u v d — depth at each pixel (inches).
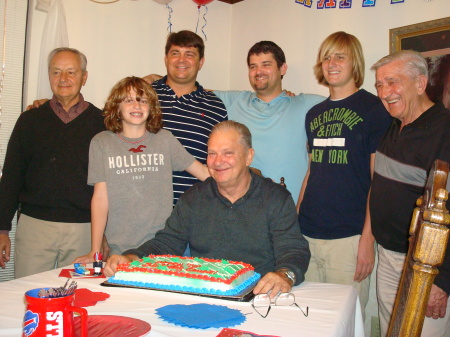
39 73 125.1
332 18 135.4
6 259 104.3
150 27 152.7
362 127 93.4
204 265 58.7
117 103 82.0
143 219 81.7
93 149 83.0
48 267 101.6
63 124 102.4
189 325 42.6
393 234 83.3
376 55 124.2
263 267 68.4
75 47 136.9
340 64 96.5
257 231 68.6
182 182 98.5
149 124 84.9
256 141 110.0
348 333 50.5
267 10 157.1
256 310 48.5
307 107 109.0
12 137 104.2
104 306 49.0
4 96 126.0
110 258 62.4
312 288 58.6
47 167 100.3
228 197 70.7
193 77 106.7
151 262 60.2
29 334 33.7
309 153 106.2
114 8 144.3
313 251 98.2
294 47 147.6
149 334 40.6
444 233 34.2
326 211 96.0
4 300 50.8
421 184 77.3
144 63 152.3
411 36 114.6
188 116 103.9
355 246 94.0
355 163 93.8
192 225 71.9
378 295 89.4
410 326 35.2
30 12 129.0
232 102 117.1
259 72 109.7
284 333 42.0
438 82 107.7
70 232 100.7
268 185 71.2
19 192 104.0
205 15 165.9
